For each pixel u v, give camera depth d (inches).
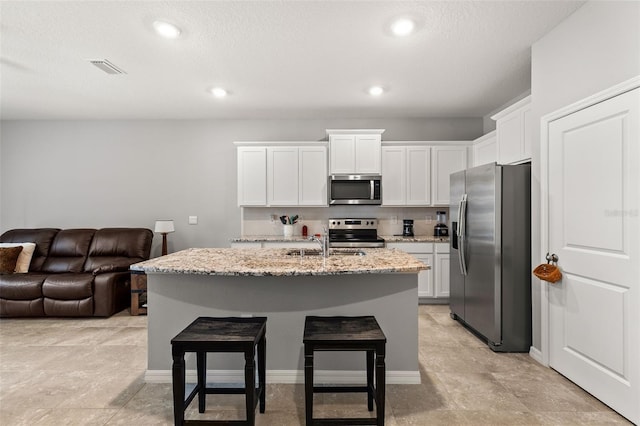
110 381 92.4
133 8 88.4
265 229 194.5
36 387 89.3
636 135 70.6
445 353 111.0
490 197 113.3
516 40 104.3
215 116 189.0
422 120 193.0
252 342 65.9
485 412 77.5
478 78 134.9
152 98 158.6
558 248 94.0
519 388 88.0
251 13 90.7
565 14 90.7
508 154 129.0
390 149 180.7
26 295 145.3
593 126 81.6
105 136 195.3
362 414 77.2
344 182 180.1
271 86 143.3
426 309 162.7
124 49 110.3
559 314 94.4
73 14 90.7
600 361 80.4
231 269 77.8
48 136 195.2
